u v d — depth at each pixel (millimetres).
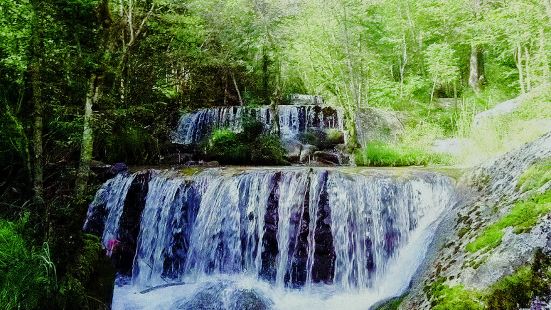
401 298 3229
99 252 5336
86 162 7066
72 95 7938
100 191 7758
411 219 5582
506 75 15156
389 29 16219
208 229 6781
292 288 5969
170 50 13508
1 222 5035
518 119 7887
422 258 3961
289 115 13312
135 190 7523
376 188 5863
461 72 16469
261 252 6414
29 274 4016
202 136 13477
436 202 5422
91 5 6918
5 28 5703
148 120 12227
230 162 10672
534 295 2188
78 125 7547
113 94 9109
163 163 10523
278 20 13922
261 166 9648
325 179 6215
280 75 14391
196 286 6086
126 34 10984
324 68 12617
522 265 2330
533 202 2750
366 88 13117
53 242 4930
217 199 6812
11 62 5855
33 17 5953
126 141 10023
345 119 12273
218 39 14688
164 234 7051
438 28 16109
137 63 12008
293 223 6273
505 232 2672
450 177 5500
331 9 11148
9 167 7453
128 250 7273
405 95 14555
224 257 6625
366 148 9961
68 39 7359
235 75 16469
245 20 14352
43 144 7871
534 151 3539
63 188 7590
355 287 5766
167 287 6160
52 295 4164
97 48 7691
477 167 4699
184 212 7008
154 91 12383
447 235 3555
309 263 6082
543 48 11883
